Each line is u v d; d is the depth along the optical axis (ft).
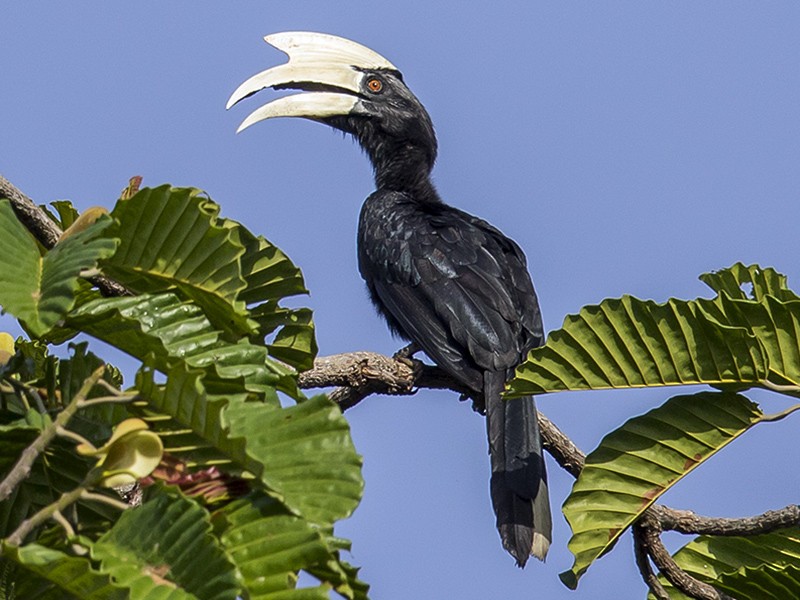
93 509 20.71
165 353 18.47
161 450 17.42
